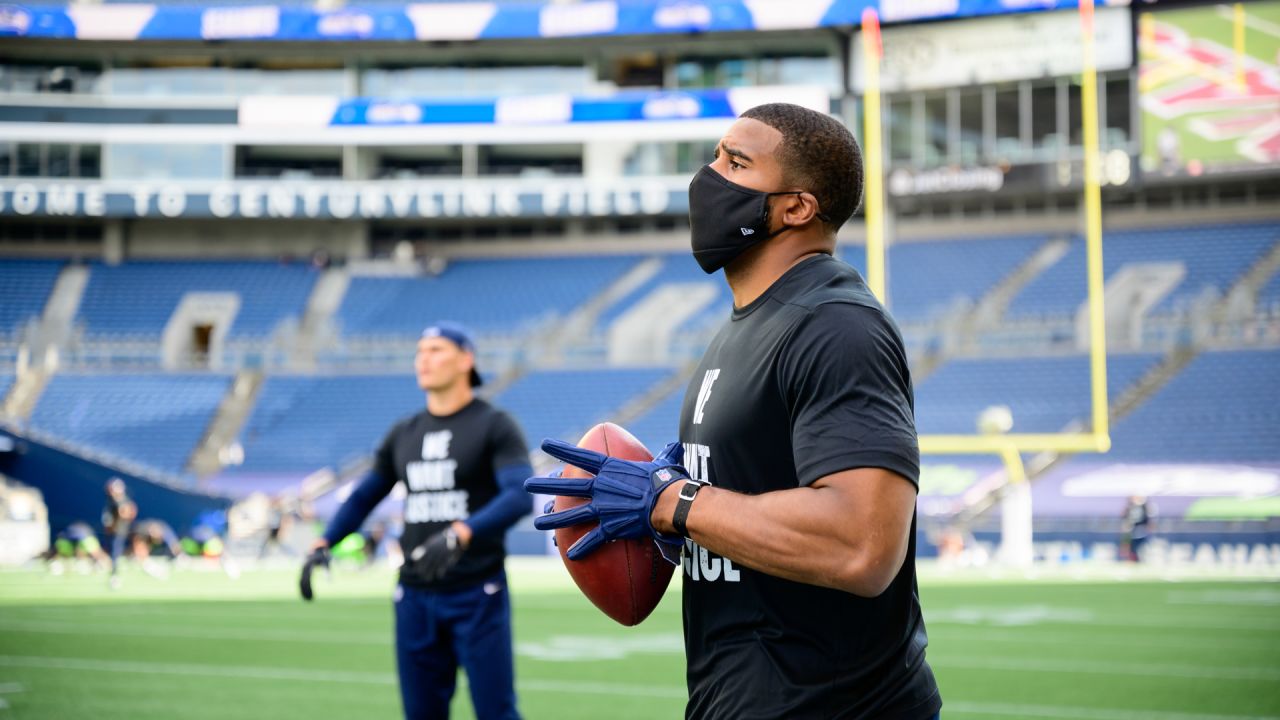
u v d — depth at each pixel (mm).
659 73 27188
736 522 1598
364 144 27578
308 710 5762
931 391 22719
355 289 27828
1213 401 21188
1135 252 24484
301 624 10156
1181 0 23078
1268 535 17984
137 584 15219
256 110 27250
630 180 26578
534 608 11516
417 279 28078
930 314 24344
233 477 23203
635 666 7430
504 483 3844
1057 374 22562
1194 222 24953
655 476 1702
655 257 27844
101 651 8094
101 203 27156
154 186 27172
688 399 1901
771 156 1809
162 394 25172
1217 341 22422
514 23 26078
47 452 22391
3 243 28547
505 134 26812
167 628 9727
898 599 1729
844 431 1573
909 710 1732
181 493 21891
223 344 26297
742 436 1729
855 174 1843
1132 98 23422
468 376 4062
